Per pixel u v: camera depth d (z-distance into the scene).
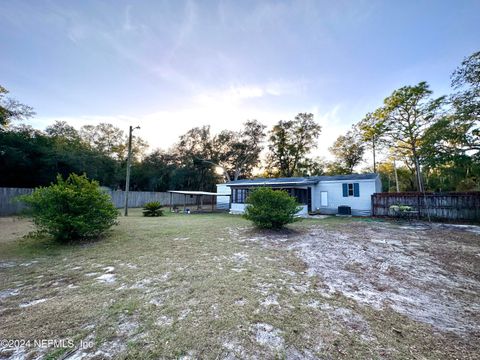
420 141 16.47
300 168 31.88
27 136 17.09
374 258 4.91
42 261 4.53
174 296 3.00
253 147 32.78
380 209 13.63
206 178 33.19
